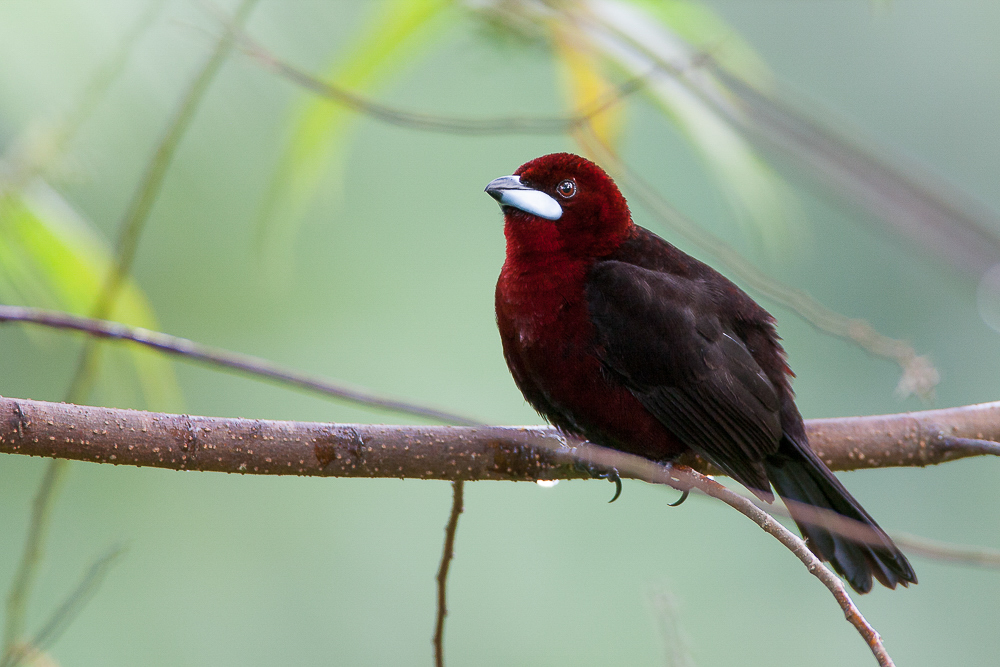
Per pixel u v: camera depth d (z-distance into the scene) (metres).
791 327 13.50
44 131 6.96
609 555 12.83
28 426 6.14
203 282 11.82
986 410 8.09
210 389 12.58
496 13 7.79
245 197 10.01
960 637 12.83
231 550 12.48
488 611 12.58
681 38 7.77
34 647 6.52
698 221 12.81
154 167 7.11
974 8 13.98
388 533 12.84
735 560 12.84
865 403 13.21
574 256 8.23
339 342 12.72
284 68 7.50
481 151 13.33
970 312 13.41
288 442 6.60
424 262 13.29
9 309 6.48
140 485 12.46
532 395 8.48
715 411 7.97
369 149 13.20
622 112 8.88
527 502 13.01
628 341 7.96
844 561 7.82
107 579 11.98
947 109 13.75
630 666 12.28
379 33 7.84
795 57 13.71
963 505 13.30
